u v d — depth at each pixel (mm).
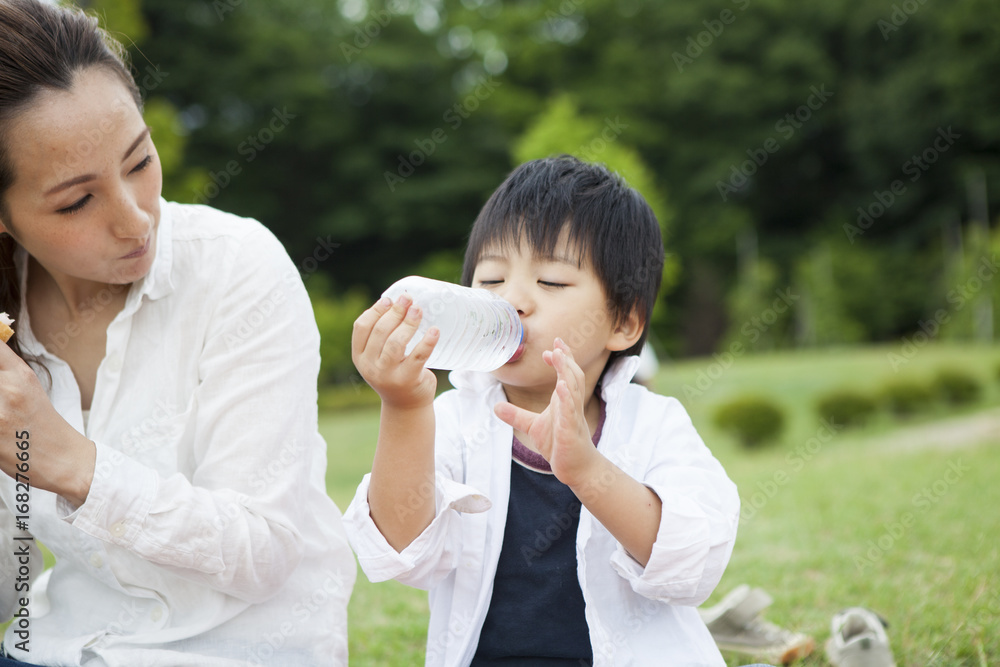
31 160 1411
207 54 21578
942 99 22750
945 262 22281
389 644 2881
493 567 1759
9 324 1585
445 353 1615
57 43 1419
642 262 1877
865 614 2543
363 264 23594
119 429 1645
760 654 2617
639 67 24344
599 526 1771
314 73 22438
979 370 11789
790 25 24609
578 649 1748
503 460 1829
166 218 1727
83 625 1678
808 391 11625
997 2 22094
